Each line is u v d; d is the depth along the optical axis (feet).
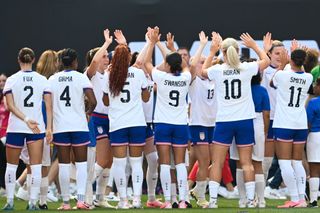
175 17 153.17
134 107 112.37
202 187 120.16
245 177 111.96
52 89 111.24
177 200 121.80
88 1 153.79
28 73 110.63
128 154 123.03
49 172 133.08
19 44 153.58
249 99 111.45
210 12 152.87
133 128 112.06
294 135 115.14
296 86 114.11
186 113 113.60
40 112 110.83
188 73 113.19
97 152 117.91
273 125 115.55
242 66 110.73
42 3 153.69
